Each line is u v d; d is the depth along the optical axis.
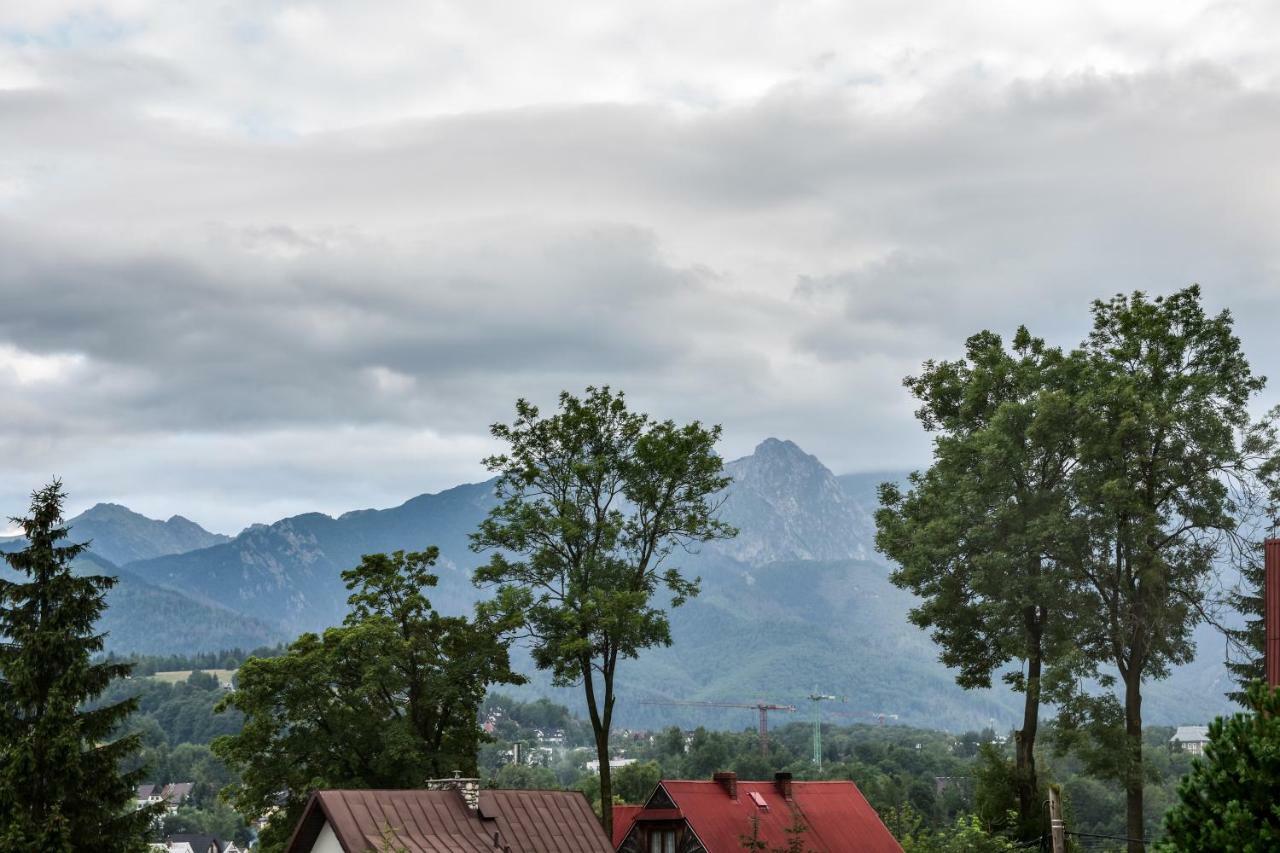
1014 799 66.00
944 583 67.12
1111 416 63.97
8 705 52.66
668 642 67.56
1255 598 63.56
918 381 72.69
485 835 46.47
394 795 45.91
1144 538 62.25
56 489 55.19
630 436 70.12
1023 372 68.94
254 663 66.94
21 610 53.91
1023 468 65.19
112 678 54.19
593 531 68.31
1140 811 62.25
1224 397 65.19
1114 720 62.22
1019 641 64.19
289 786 65.62
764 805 72.81
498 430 70.06
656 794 71.62
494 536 68.38
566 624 65.62
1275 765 29.72
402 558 70.50
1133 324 66.00
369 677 65.50
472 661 67.88
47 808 51.66
